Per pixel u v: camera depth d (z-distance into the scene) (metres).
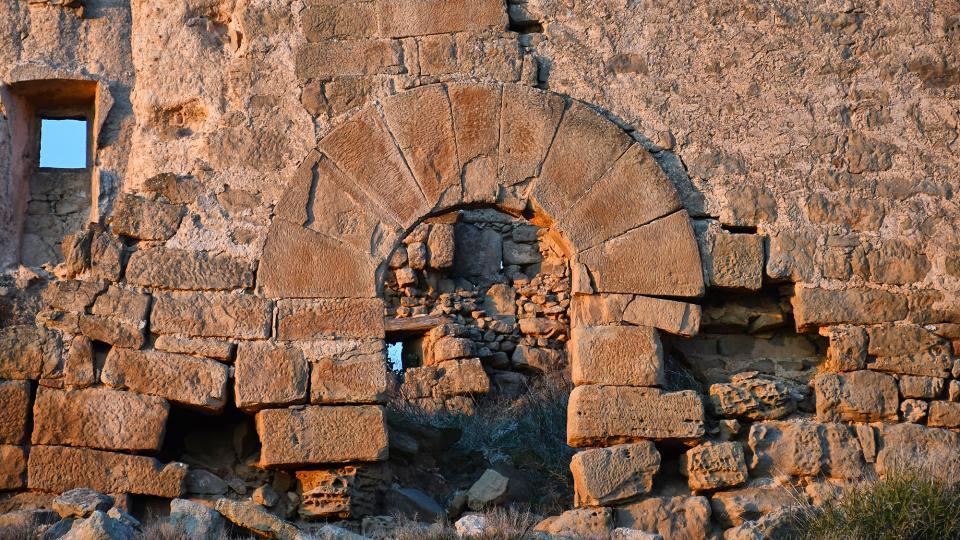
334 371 8.65
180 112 9.32
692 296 8.87
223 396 8.61
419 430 10.37
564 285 14.90
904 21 9.46
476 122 9.09
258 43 9.25
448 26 9.23
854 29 9.42
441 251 14.79
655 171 9.04
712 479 8.55
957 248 9.11
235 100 9.16
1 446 8.46
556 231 9.02
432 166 9.02
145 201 8.96
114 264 8.80
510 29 9.34
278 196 8.98
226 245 8.89
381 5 9.27
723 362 9.20
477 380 13.97
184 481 8.50
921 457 8.57
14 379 8.57
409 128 9.07
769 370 9.19
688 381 9.07
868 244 9.10
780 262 9.02
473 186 9.01
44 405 8.52
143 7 9.55
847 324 8.99
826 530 7.97
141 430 8.52
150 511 8.47
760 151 9.21
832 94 9.32
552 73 9.25
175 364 8.63
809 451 8.66
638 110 9.22
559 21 9.32
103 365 8.63
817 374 8.95
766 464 8.66
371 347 8.71
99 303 8.73
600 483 8.49
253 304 8.76
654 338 8.78
